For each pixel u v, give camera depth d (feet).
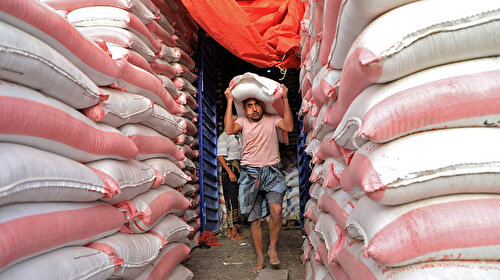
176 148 8.80
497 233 3.16
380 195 3.45
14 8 3.71
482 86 3.33
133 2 8.21
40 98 4.05
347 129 4.56
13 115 3.47
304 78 9.30
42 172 3.70
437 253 3.25
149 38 9.09
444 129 3.51
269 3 15.23
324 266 7.23
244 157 11.10
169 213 8.16
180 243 8.46
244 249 13.66
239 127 11.39
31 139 3.83
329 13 5.03
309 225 9.58
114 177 5.29
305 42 9.20
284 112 10.98
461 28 3.33
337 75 5.68
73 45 4.77
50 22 4.26
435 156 3.31
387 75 3.66
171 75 12.00
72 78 4.45
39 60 3.87
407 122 3.48
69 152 4.54
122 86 6.67
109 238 5.27
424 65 3.61
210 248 13.94
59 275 3.71
